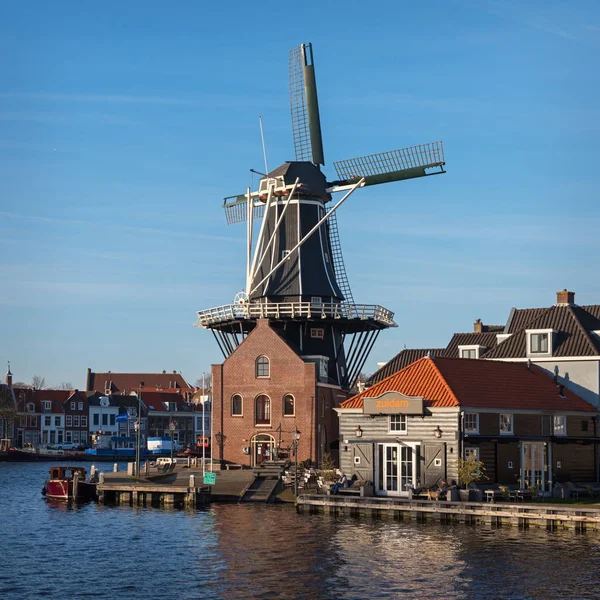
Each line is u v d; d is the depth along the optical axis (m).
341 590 35.88
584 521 46.44
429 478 55.06
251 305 75.94
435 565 39.44
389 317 79.31
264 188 78.31
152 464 79.44
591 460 60.81
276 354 73.19
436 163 77.31
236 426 73.75
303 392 72.12
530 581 36.81
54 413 157.12
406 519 50.94
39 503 63.84
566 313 67.38
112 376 180.88
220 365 74.50
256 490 61.31
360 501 52.81
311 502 54.50
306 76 80.44
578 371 63.59
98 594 35.84
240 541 45.28
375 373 77.94
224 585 36.91
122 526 51.03
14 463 125.88
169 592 36.00
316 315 75.31
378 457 57.34
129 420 160.00
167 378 182.25
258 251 77.25
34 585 37.31
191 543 45.19
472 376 58.50
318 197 78.44
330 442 72.81
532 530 46.75
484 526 48.19
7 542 46.53
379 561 40.28
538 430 58.22
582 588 35.81
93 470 67.25
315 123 80.00
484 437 55.25
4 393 145.25
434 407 55.12
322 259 77.69
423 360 58.91
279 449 72.00
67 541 46.59
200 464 75.06
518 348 66.38
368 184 79.19
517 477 56.53
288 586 36.59
